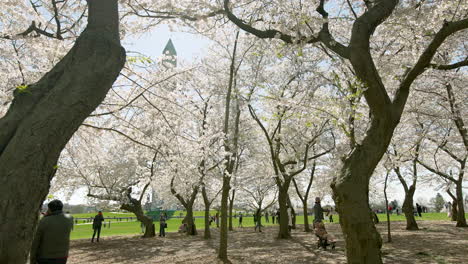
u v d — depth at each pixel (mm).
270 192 28781
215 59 17203
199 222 42406
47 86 2316
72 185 15750
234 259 9555
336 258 9039
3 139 2055
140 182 16844
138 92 7477
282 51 7559
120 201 16516
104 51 2502
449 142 16281
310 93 10680
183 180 14375
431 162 20297
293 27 5754
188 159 9078
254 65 15641
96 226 15891
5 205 1820
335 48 5461
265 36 5938
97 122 7758
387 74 8422
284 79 15625
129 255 11180
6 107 5672
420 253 8883
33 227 1965
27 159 1944
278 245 12789
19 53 6262
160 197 29125
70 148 8695
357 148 5078
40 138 2023
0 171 1889
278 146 16094
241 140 19578
